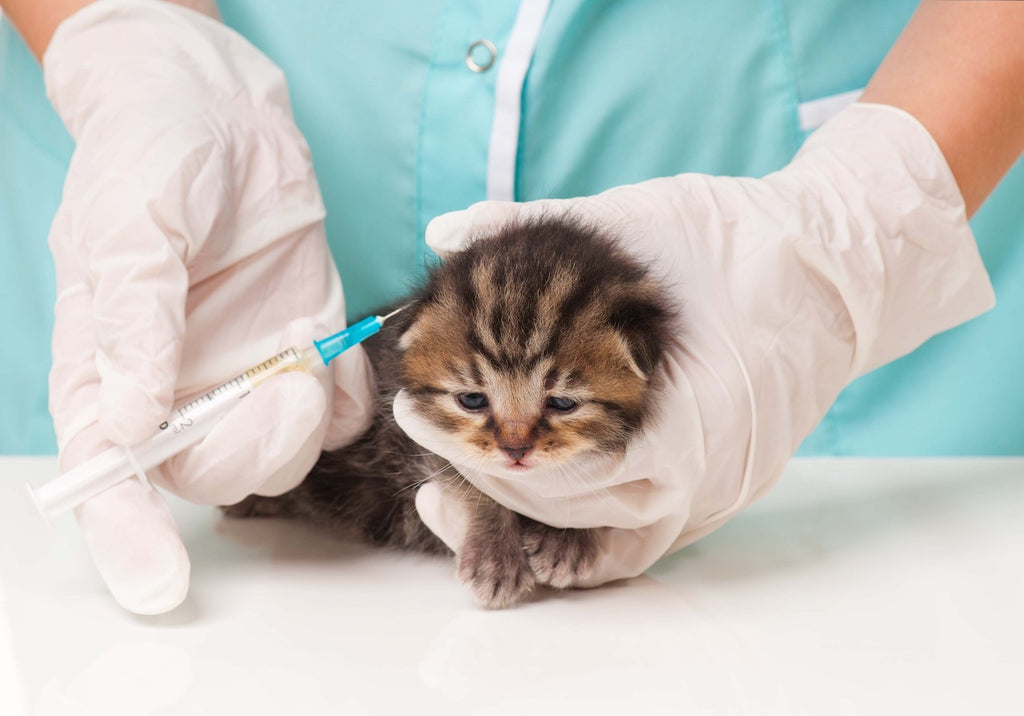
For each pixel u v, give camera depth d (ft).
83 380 1.34
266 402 1.29
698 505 1.30
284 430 1.28
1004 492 1.44
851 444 1.68
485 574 1.25
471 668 1.12
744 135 1.62
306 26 1.64
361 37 1.63
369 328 1.32
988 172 1.44
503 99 1.57
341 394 1.38
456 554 1.30
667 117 1.61
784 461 1.32
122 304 1.29
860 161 1.39
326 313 1.42
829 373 1.36
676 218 1.32
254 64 1.49
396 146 1.63
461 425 1.29
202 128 1.37
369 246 1.67
